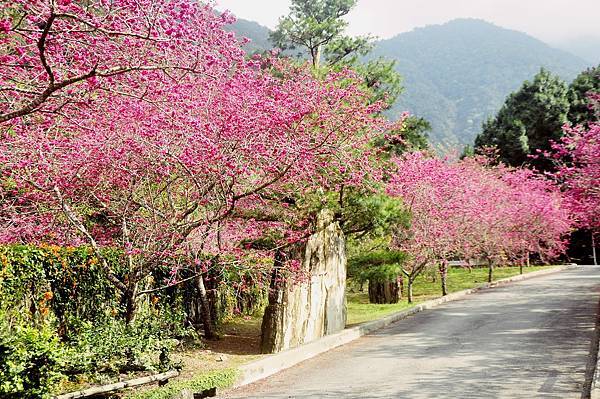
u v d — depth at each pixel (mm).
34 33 6312
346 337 13375
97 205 10719
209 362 10578
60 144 8734
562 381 8344
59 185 9367
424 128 26109
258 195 11023
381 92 24734
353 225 15250
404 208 18422
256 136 9289
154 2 6027
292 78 12172
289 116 9500
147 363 8547
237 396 8648
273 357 10711
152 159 9094
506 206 27938
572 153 17500
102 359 8031
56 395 7020
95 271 10078
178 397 7941
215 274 13500
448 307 19031
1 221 9867
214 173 9156
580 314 15242
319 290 13180
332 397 8180
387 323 15969
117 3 6051
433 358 10609
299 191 12047
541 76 47250
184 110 8484
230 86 8945
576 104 44656
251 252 11680
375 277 16359
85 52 6598
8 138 8633
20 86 7117
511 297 20625
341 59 27203
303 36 27812
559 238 36438
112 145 8805
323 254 13523
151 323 9586
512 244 29719
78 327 9312
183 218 9688
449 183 20688
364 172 11875
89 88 6945
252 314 16938
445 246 21234
